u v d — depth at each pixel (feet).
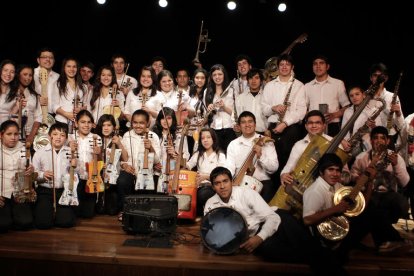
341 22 20.99
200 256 11.07
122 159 15.08
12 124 13.09
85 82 17.34
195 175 13.91
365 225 11.28
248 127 14.35
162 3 20.72
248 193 11.66
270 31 21.97
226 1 22.18
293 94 15.58
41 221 12.99
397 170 12.91
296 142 14.15
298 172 12.59
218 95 16.67
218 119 16.52
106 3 22.18
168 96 17.17
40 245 11.52
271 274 10.71
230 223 11.30
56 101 16.25
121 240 12.17
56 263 10.98
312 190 11.30
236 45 22.33
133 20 22.39
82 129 14.75
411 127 14.55
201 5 22.34
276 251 10.80
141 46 22.52
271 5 21.84
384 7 20.24
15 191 12.96
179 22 22.47
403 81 20.12
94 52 22.33
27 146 13.17
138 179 14.39
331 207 10.97
